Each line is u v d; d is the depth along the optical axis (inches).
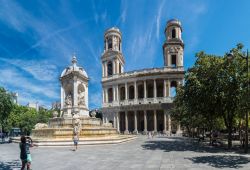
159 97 4074.8
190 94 1453.0
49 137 1611.7
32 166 789.9
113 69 4589.1
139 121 4372.5
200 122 2150.6
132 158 963.3
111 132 1979.6
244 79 1236.5
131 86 4488.2
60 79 2015.3
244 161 882.8
